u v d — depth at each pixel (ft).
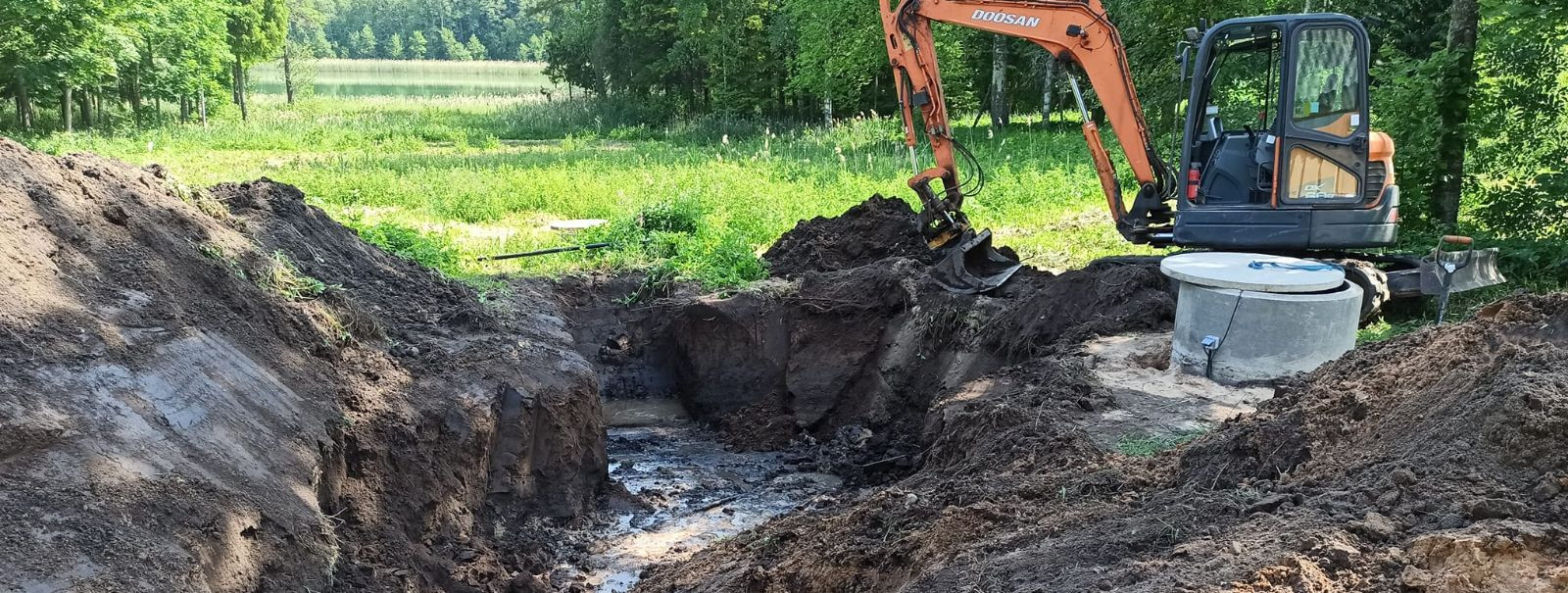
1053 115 128.16
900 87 40.57
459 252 46.62
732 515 31.45
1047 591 15.07
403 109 175.32
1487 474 14.55
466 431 27.66
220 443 21.16
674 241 49.08
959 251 40.45
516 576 25.72
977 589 16.08
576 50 175.42
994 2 38.27
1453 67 42.37
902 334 39.29
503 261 49.08
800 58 115.44
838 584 20.03
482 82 303.89
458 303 35.68
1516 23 40.01
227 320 25.27
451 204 64.03
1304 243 34.32
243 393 23.09
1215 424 25.57
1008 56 121.80
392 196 68.28
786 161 83.30
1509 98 41.78
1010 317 36.81
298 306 28.04
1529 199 41.37
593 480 32.09
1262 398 27.35
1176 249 47.55
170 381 21.63
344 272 33.30
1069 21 37.24
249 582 19.17
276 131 127.54
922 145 86.94
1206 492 17.61
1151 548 15.80
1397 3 66.64
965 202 61.77
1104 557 15.88
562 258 48.88
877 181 69.10
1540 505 13.78
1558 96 41.55
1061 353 32.17
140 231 25.77
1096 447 24.08
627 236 50.29
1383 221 34.12
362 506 24.29
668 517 31.24
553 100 179.73
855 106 128.88
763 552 23.40
